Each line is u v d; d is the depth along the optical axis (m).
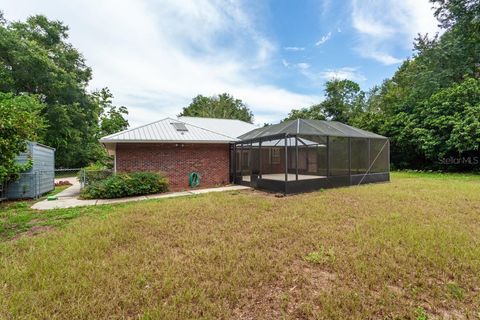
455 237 4.60
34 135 6.83
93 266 3.62
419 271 3.43
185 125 14.66
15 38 19.81
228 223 5.80
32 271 3.45
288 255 4.00
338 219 6.04
